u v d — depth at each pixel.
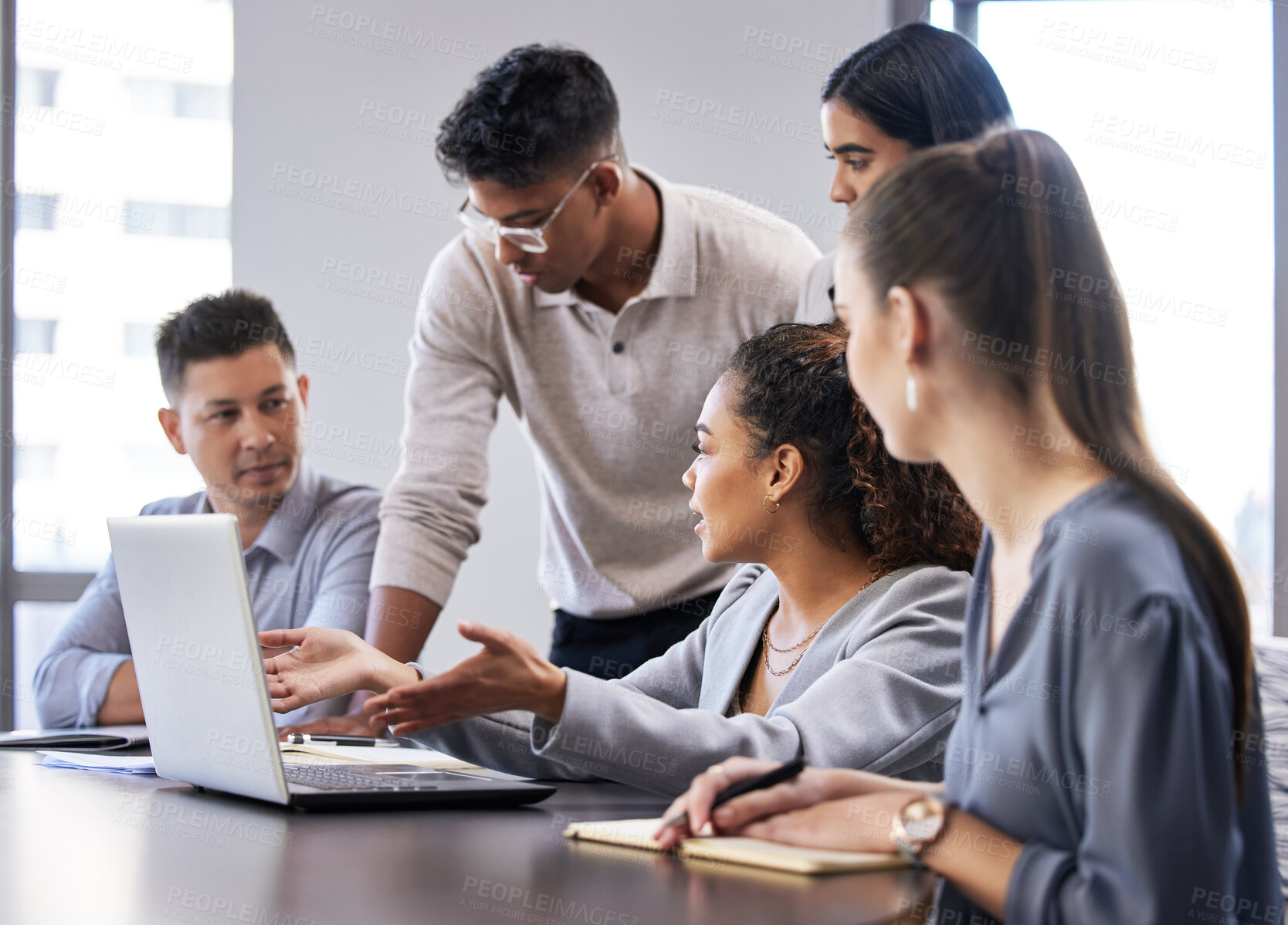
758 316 2.08
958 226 0.80
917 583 1.19
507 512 3.32
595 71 1.82
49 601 3.33
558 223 1.81
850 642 1.18
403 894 0.74
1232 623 0.78
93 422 3.38
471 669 0.98
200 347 2.19
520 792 1.11
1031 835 0.77
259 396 2.22
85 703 1.99
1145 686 0.71
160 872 0.81
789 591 1.27
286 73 3.36
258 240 3.36
